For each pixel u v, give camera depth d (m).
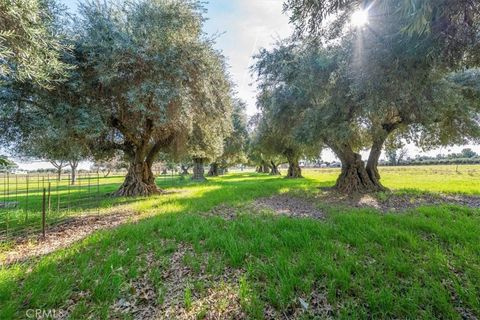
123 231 4.41
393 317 2.08
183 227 4.67
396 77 2.51
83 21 7.97
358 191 10.86
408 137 12.02
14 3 3.04
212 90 9.89
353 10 2.22
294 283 2.54
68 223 5.57
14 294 2.44
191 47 8.92
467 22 1.83
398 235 3.82
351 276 2.71
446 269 2.74
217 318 2.15
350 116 8.45
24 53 3.47
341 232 4.14
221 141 14.23
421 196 9.15
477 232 3.96
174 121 9.45
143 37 8.07
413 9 1.61
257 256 3.31
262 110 13.41
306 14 2.35
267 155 21.12
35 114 7.37
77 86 7.56
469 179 17.22
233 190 11.59
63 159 10.47
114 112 9.49
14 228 5.06
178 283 2.72
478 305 2.15
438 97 6.48
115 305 2.33
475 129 9.80
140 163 11.79
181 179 24.22
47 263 3.07
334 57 5.86
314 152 17.06
